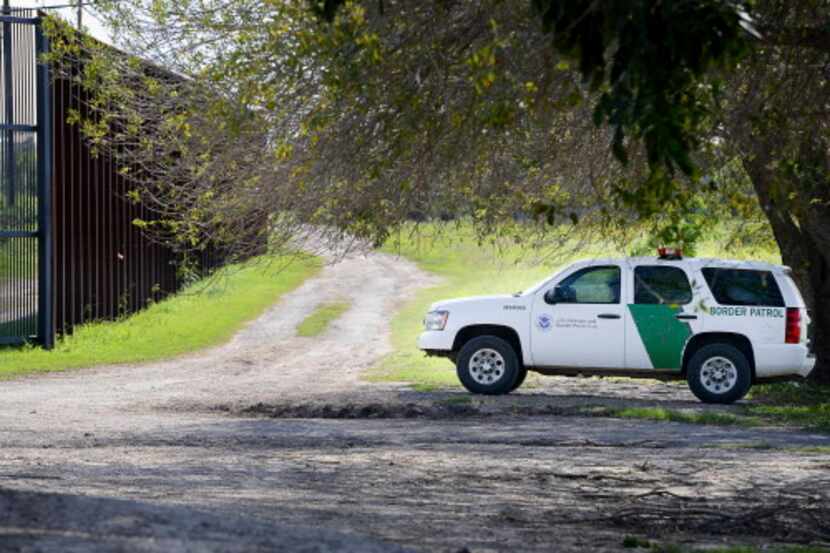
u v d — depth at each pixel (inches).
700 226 1280.8
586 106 843.4
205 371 1939.0
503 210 1237.7
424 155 844.6
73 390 1641.2
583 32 464.4
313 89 845.2
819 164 959.6
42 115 2124.8
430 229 1299.2
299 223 1251.2
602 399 1464.1
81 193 2314.2
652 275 1460.4
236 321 2694.4
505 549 587.2
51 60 1545.3
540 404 1396.4
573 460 1003.9
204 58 1128.2
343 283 3612.2
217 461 976.3
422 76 739.4
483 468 953.5
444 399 1451.8
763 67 767.7
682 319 1443.2
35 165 2135.8
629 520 745.0
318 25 729.0
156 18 1188.5
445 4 715.4
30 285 2139.5
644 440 1130.0
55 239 2196.1
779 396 1540.4
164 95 1320.1
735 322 1437.0
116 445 1096.2
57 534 383.6
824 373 1658.5
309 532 438.6
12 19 2086.6
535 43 690.8
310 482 867.4
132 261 2628.0
